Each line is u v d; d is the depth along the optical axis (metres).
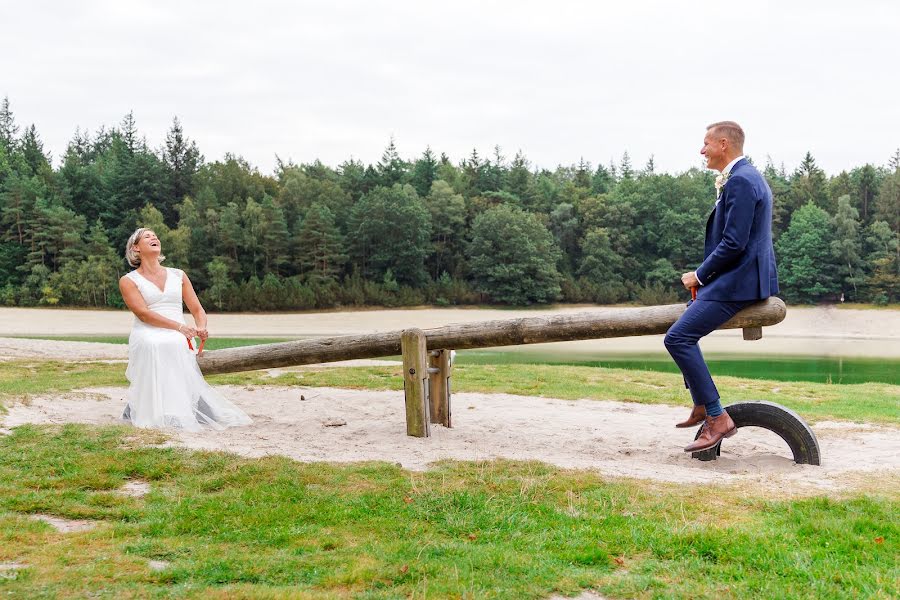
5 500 4.24
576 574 3.16
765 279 5.13
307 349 7.29
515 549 3.52
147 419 6.88
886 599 2.88
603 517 4.04
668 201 91.12
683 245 88.19
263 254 78.88
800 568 3.21
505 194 94.56
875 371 24.95
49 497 4.33
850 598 2.90
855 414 8.67
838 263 79.44
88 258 73.62
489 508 4.19
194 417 6.99
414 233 80.75
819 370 25.16
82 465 5.07
